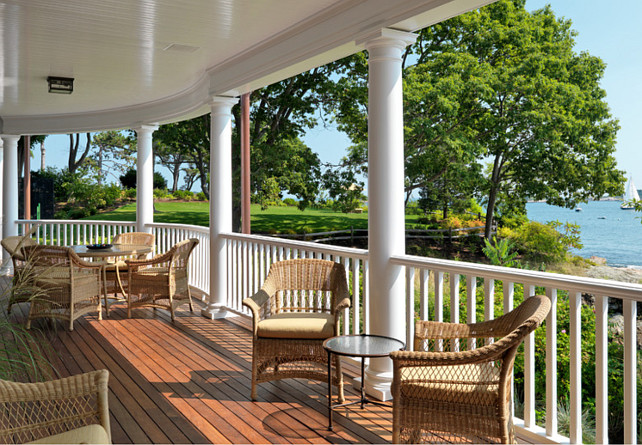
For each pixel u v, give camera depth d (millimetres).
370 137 3994
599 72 16953
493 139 15633
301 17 4582
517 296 7766
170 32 4969
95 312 6887
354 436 3354
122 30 4910
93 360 4879
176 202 21859
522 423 3301
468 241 16172
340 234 17719
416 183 15984
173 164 21781
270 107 16531
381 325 3957
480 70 15133
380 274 3959
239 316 6598
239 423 3545
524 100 15656
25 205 15438
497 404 2561
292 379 4422
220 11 4418
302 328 3893
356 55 15758
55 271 5816
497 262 12211
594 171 15789
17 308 6996
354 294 4500
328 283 4414
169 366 4719
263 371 4035
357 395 4066
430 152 14891
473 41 16078
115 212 22234
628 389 2682
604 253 15992
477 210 16531
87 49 5516
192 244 6836
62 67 6215
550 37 16828
